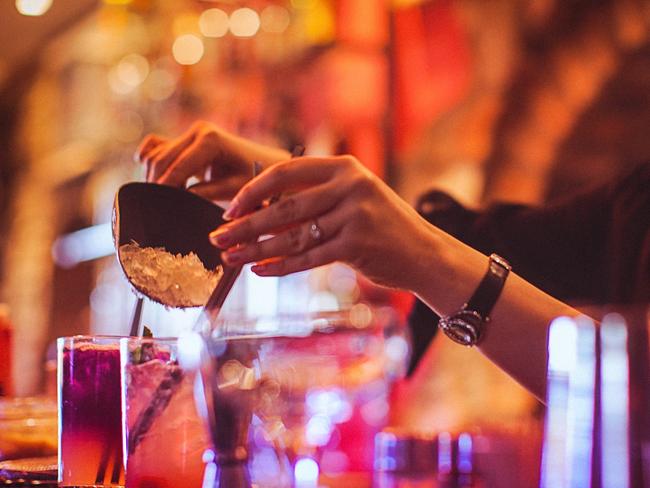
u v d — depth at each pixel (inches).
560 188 130.7
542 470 22.9
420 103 146.2
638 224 58.9
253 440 37.3
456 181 140.6
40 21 221.6
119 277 223.3
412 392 133.6
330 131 151.6
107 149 219.8
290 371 77.0
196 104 168.1
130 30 183.6
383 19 149.6
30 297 261.1
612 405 20.9
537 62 133.0
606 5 126.6
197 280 43.3
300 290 150.2
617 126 126.2
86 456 37.3
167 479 34.8
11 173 280.8
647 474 20.2
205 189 54.7
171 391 35.1
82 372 37.6
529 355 43.4
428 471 45.2
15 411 46.4
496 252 64.3
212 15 160.1
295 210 38.4
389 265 41.1
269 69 157.0
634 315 20.9
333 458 85.1
